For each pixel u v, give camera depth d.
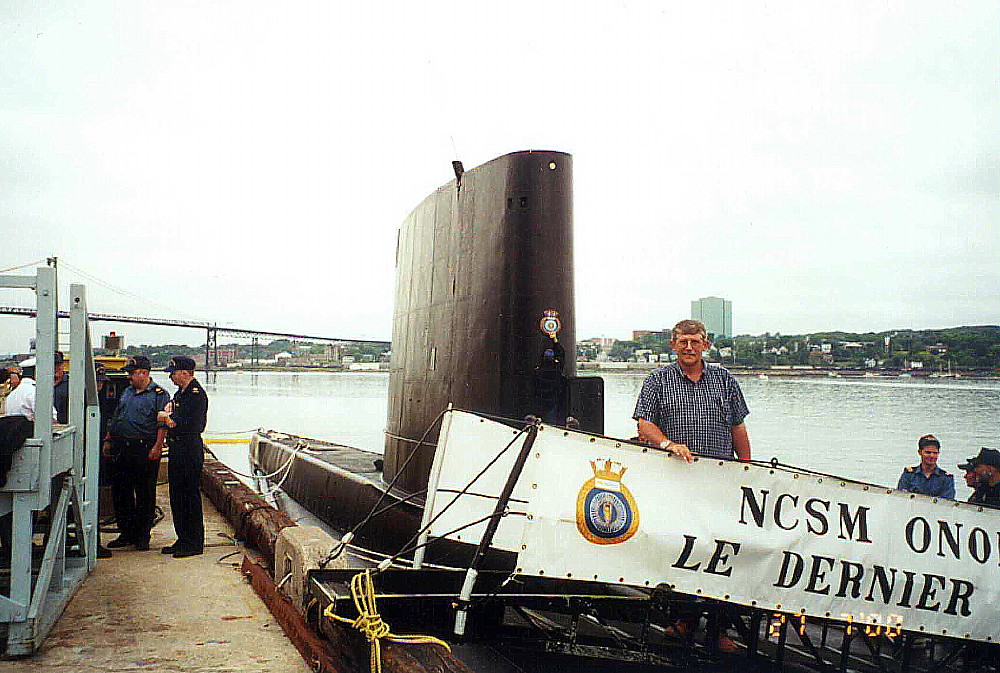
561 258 7.43
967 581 5.19
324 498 14.45
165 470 14.61
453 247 8.39
